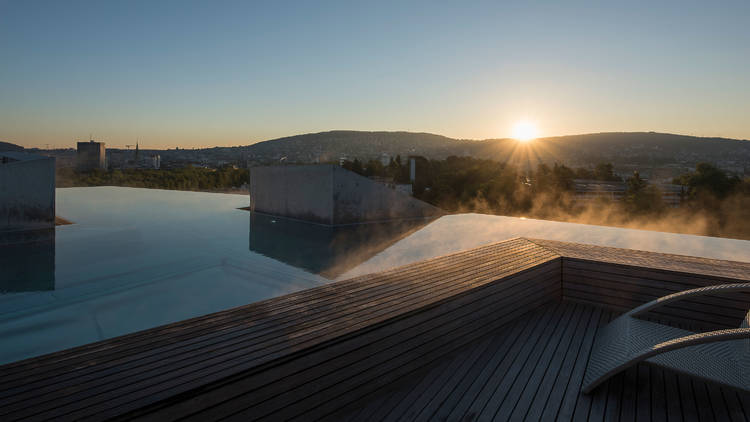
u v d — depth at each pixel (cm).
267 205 1216
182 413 139
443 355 248
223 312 215
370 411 199
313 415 181
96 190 1906
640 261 332
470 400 209
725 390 218
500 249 380
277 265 566
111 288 450
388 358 212
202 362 159
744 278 274
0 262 579
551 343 273
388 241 759
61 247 695
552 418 194
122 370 152
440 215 1219
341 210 988
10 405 128
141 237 801
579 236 737
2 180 848
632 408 203
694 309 291
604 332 266
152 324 349
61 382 142
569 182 3738
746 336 171
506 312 298
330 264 573
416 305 230
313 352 177
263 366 160
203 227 948
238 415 154
